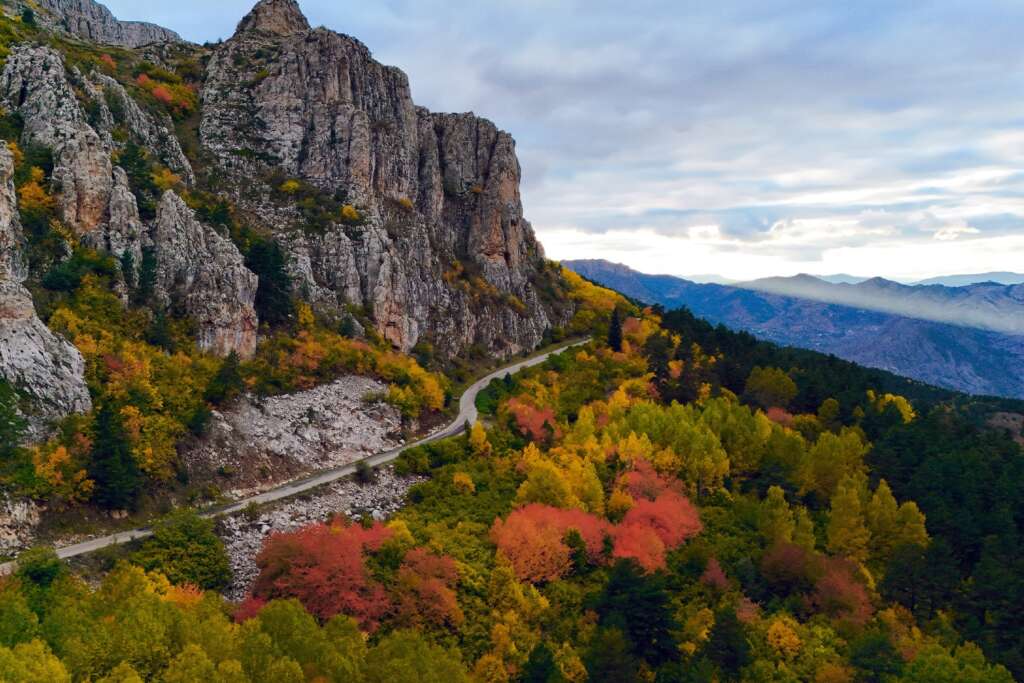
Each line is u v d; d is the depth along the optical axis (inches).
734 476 4301.2
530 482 3531.0
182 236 4010.8
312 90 5920.3
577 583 3063.5
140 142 4682.6
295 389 4121.6
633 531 3348.9
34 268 3341.5
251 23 6692.9
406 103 6628.9
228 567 2719.0
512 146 7716.5
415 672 2030.0
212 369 3698.3
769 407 5315.0
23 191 3503.9
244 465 3408.0
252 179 5467.5
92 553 2518.5
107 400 3068.4
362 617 2474.2
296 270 4940.9
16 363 2778.1
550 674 2418.8
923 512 3865.7
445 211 7086.6
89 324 3297.2
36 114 3885.3
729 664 2689.5
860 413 5142.7
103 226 3750.0
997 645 2888.8
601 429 4370.1
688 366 5629.9
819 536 3742.6
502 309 6614.2
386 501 3513.8
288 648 2022.6
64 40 5861.2
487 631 2647.6
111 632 1819.6
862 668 2687.0
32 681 1567.4
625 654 2524.6
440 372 5452.8
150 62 6092.5
